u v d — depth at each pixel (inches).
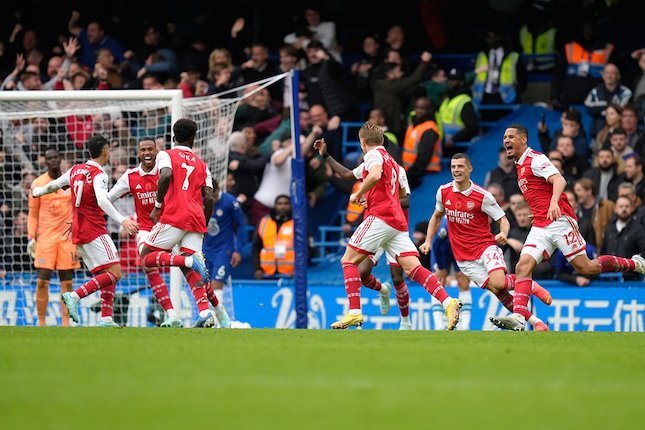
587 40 2728.8
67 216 2081.7
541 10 2903.5
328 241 2687.0
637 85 2598.4
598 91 2598.4
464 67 3021.7
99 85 2815.0
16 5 3147.1
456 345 1216.2
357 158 2655.0
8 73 3112.7
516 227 2247.8
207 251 2159.2
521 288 1652.3
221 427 658.2
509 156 1678.2
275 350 1125.1
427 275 1622.8
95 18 3073.3
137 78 2819.9
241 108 2687.0
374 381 878.4
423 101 2628.0
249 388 829.2
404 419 695.1
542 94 2930.6
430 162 2669.8
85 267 2284.7
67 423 671.1
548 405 760.3
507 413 724.0
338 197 2736.2
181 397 779.4
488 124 2810.0
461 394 807.1
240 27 2886.3
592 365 1016.2
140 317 2201.0
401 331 1536.7
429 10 2957.7
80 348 1135.6
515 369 975.0
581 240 1669.5
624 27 2967.5
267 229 2485.2
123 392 802.2
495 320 1633.9
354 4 3127.5
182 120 1684.3
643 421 699.4
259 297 2322.8
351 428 658.2
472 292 2231.8
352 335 1400.1
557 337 1386.6
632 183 2310.5
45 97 2006.6
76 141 2263.8
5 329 1502.2
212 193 1701.5
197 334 1395.2
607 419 704.4
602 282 2283.5
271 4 3019.2
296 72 2171.5
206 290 1694.1
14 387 828.0
